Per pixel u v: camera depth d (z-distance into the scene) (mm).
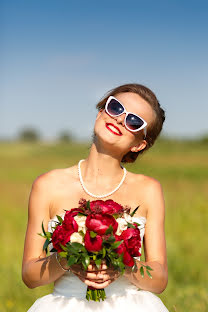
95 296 2381
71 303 2469
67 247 2148
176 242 7512
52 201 2643
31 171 31656
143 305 2523
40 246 2586
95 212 2193
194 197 13492
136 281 2467
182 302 4551
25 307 4457
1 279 4992
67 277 2533
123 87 2768
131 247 2195
